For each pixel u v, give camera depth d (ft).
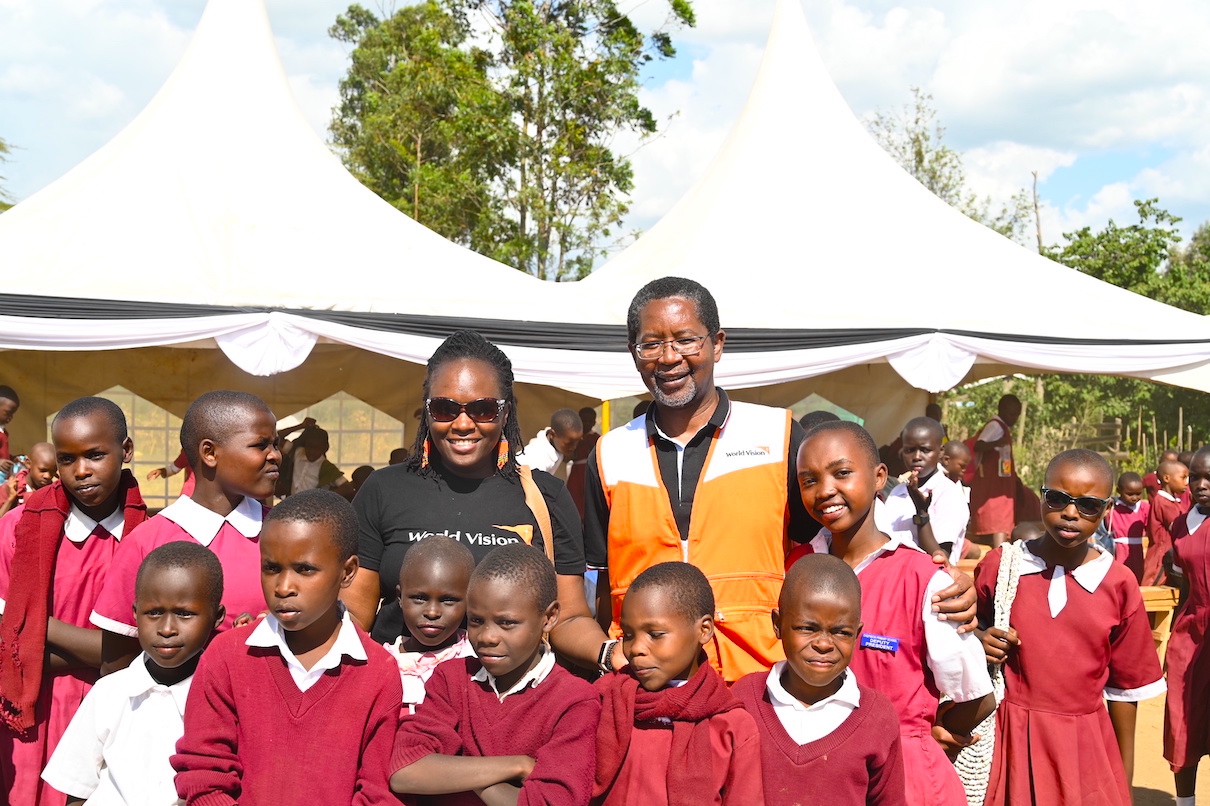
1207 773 20.48
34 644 10.68
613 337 28.81
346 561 8.87
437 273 32.76
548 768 8.36
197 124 37.04
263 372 26.55
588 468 11.29
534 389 41.78
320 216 34.99
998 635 12.02
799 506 10.80
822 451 10.02
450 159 89.30
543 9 75.72
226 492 10.79
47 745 10.93
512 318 29.94
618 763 8.58
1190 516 21.29
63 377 36.35
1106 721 12.42
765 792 8.76
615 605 10.71
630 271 38.75
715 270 35.14
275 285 29.43
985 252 37.47
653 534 10.44
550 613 8.97
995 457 37.09
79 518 11.48
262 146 37.42
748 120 43.47
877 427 44.39
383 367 39.40
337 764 8.47
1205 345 31.65
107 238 30.89
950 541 21.85
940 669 9.87
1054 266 37.63
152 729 9.43
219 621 9.83
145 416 37.35
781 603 8.97
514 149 75.25
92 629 10.90
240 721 8.59
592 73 72.95
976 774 11.00
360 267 31.89
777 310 32.14
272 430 10.94
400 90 99.45
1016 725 12.40
